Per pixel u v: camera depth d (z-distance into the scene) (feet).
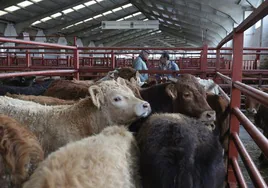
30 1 66.54
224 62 45.09
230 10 58.59
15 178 5.79
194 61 54.49
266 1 6.68
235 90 10.35
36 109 9.92
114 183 5.43
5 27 78.84
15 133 6.07
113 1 81.92
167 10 82.79
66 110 9.86
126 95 9.82
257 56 37.45
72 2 74.02
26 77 26.78
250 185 13.01
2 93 16.88
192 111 12.19
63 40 107.34
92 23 103.60
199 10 68.08
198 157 6.35
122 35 134.82
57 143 9.33
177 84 12.70
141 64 26.25
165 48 24.90
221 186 6.91
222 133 12.97
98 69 25.09
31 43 16.42
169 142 6.30
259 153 17.58
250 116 24.22
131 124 10.03
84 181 5.08
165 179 5.92
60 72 21.30
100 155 5.74
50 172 5.13
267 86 27.66
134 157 6.56
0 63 47.06
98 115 9.86
